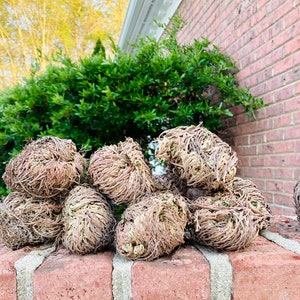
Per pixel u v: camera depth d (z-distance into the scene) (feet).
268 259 2.08
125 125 8.24
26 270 2.03
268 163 6.81
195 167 2.31
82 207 2.25
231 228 2.12
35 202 2.39
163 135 2.50
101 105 7.45
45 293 2.01
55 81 8.27
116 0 30.50
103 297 2.01
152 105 7.67
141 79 7.66
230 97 7.73
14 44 30.01
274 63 6.49
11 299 2.02
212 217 2.17
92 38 30.99
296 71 5.81
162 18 14.51
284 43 6.15
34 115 8.46
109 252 2.26
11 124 8.24
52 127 8.38
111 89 7.79
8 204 2.39
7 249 2.40
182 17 12.47
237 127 8.29
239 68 7.98
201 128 2.53
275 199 6.52
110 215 2.31
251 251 2.18
